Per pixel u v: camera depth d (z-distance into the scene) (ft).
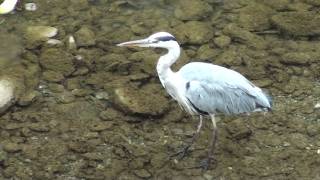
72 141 39.63
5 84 42.34
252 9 51.01
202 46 47.26
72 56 45.83
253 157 38.73
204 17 50.26
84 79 44.37
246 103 37.50
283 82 44.29
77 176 37.37
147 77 44.47
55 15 50.11
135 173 37.65
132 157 38.65
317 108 42.19
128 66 45.19
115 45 47.29
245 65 45.70
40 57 45.70
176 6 51.29
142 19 50.01
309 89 43.75
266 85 44.06
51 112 41.70
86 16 50.14
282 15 49.70
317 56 46.26
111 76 44.62
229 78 37.60
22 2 51.13
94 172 37.65
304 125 40.88
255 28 49.19
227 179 37.32
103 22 49.62
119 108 41.47
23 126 40.55
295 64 45.70
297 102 42.70
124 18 50.14
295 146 39.40
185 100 37.76
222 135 40.27
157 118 41.29
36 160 38.32
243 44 47.57
